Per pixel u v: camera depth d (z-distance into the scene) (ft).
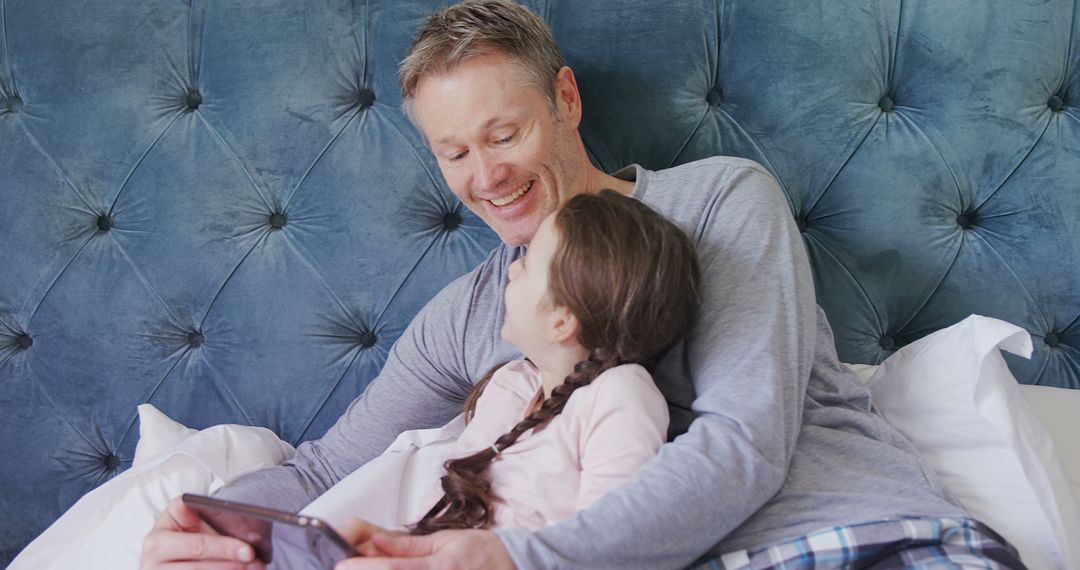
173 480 3.44
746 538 2.56
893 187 3.91
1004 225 3.93
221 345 4.26
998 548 2.43
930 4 3.85
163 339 4.28
